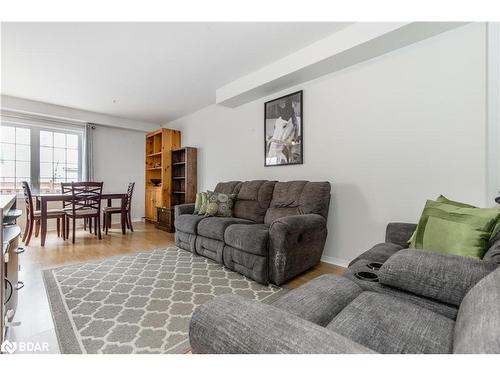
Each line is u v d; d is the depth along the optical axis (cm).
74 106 455
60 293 200
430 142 213
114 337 144
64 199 355
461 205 154
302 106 307
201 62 295
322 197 259
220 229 263
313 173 300
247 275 233
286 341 53
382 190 243
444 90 206
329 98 283
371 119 249
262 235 221
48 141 471
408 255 115
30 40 246
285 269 215
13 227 152
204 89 381
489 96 187
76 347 135
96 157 522
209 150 464
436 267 104
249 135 383
